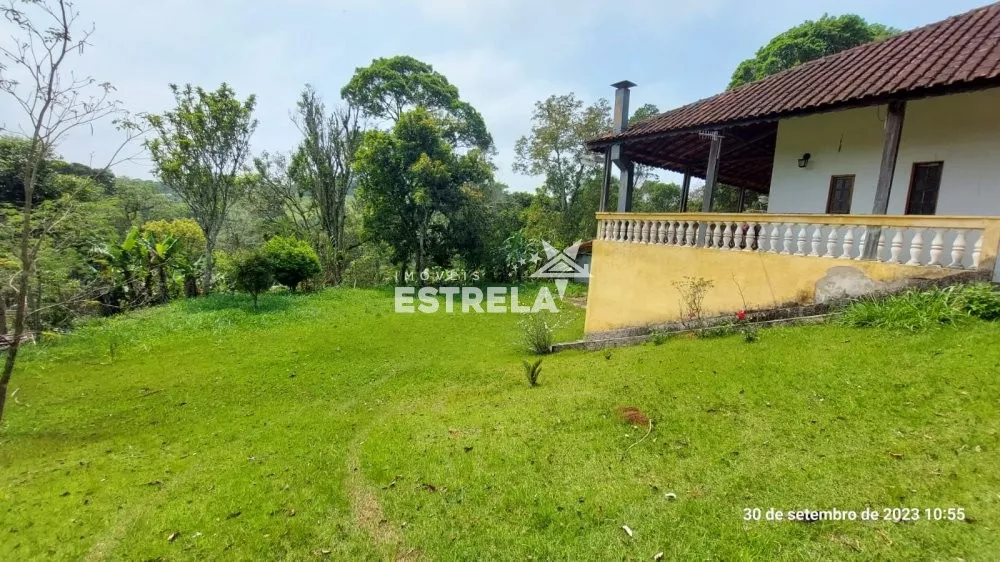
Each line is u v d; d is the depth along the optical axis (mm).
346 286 23766
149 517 3410
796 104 6277
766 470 2973
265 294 19250
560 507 2967
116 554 2969
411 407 5977
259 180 23031
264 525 3193
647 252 8180
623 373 5477
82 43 5355
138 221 23750
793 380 4148
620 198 9727
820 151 7688
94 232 12805
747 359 4887
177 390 7281
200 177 17719
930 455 2777
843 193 7410
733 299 6711
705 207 7773
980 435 2846
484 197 23766
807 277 5824
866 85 5762
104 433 5527
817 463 2936
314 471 4055
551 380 6035
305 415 5965
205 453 4770
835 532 2367
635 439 3725
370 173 21719
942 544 2150
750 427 3553
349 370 8352
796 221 5945
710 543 2439
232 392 7160
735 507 2688
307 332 12055
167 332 11758
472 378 7250
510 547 2670
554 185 30297
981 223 4535
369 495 3492
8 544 3135
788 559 2244
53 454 4910
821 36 18203
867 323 4969
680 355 5629
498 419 4691
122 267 15188
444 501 3250
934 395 3379
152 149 16609
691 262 7340
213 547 2971
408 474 3738
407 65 26672
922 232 4977
